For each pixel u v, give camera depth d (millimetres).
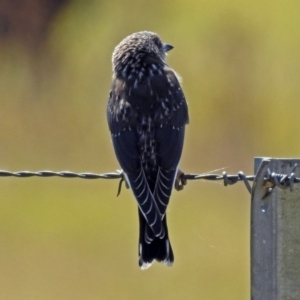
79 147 19984
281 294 5863
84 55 23188
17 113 21594
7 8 24219
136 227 16375
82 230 16312
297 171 5867
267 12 22125
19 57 23625
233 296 13961
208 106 20656
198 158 19500
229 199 15906
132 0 23656
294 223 5855
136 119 8016
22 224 16609
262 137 20094
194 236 15602
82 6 23969
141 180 7633
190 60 21875
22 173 7605
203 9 22578
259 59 21656
